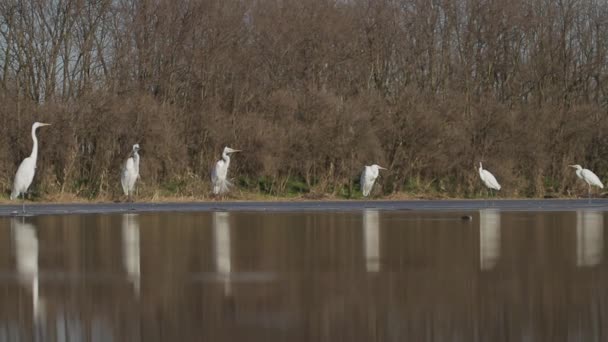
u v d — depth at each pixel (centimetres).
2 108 4731
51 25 5447
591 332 1207
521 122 5056
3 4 5344
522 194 4991
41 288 1580
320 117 4950
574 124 5094
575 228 2700
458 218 3203
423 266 1831
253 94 5369
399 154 4959
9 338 1205
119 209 3872
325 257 2000
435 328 1241
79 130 4750
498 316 1312
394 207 3959
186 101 5391
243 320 1302
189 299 1467
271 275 1720
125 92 5216
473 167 4941
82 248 2209
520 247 2167
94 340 1190
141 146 4747
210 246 2247
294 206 4066
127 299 1471
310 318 1312
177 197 4709
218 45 5494
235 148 4925
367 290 1541
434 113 4991
